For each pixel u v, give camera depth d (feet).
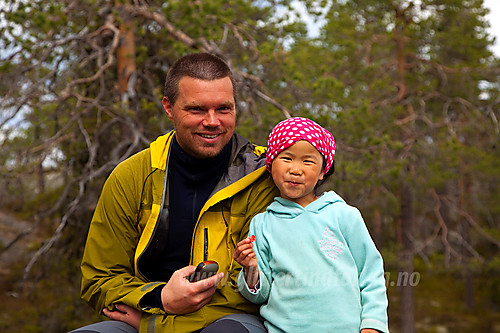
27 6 23.94
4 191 26.14
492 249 61.36
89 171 25.57
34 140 27.09
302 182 6.76
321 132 6.88
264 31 28.78
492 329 67.62
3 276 31.73
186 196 7.39
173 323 6.64
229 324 6.35
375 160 29.94
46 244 26.00
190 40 25.32
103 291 7.13
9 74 24.77
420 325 68.80
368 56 46.57
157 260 7.39
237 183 7.19
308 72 32.86
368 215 44.57
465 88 49.16
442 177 42.11
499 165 47.52
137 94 25.86
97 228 7.39
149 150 7.51
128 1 25.94
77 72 27.14
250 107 25.03
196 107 6.91
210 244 7.11
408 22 48.08
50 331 26.78
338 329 6.24
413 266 46.50
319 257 6.55
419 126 47.83
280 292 6.57
